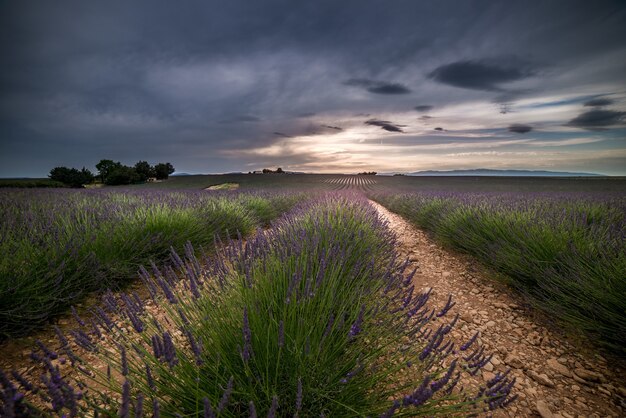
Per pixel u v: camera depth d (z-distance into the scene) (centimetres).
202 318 169
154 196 923
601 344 236
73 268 307
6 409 78
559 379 202
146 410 134
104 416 144
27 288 252
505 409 175
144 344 191
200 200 824
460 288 379
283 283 213
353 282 249
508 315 299
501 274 393
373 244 382
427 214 870
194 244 482
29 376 194
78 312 283
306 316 173
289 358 152
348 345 173
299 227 389
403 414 132
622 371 209
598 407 177
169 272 198
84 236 368
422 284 395
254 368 152
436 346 146
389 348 173
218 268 215
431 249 596
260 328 159
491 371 208
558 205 661
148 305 302
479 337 258
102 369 199
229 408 142
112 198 824
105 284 335
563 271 312
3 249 291
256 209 915
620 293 236
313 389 136
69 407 96
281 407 139
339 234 362
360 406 141
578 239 358
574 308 266
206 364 143
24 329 244
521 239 402
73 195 955
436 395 171
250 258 225
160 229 463
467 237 527
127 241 381
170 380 142
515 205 650
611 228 372
